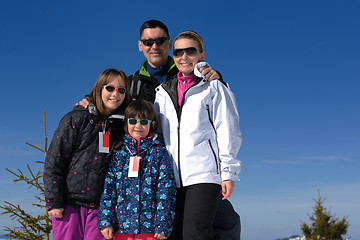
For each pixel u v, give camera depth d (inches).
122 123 115.8
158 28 150.5
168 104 119.5
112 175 108.0
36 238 159.5
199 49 120.1
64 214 104.7
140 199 104.0
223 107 114.7
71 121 106.0
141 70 153.9
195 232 103.3
